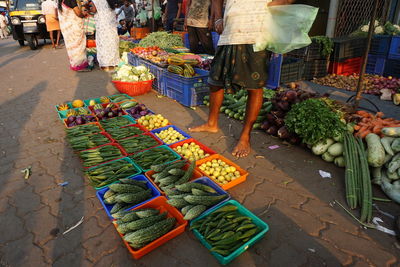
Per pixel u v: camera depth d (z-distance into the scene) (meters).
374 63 7.29
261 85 3.21
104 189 2.71
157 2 11.52
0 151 3.71
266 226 2.22
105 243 2.26
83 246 2.23
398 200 2.65
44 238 2.30
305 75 7.09
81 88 6.67
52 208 2.65
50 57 11.02
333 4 8.05
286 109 4.03
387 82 6.16
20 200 2.75
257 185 3.01
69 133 3.86
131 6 13.32
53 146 3.83
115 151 3.40
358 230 2.39
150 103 5.61
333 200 2.77
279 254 2.16
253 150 3.77
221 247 2.05
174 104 5.56
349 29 8.74
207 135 4.19
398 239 2.28
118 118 4.38
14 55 11.77
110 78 7.62
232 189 2.94
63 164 3.39
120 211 2.33
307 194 2.86
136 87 5.77
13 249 2.20
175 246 2.23
